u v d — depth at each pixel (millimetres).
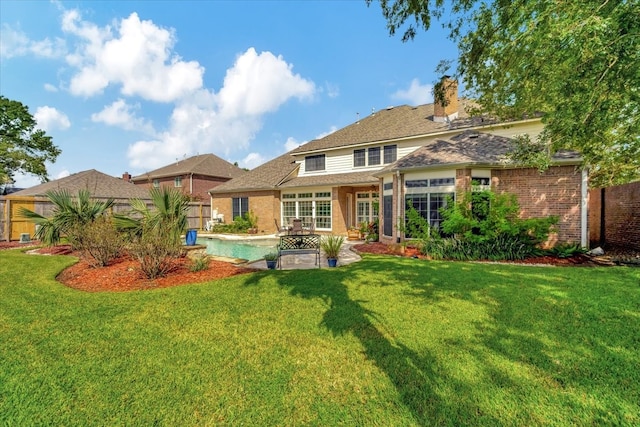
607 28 5047
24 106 29562
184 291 6531
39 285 7031
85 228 9570
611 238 12664
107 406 2918
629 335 4203
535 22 6078
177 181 36469
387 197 14914
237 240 19203
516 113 10680
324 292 6281
